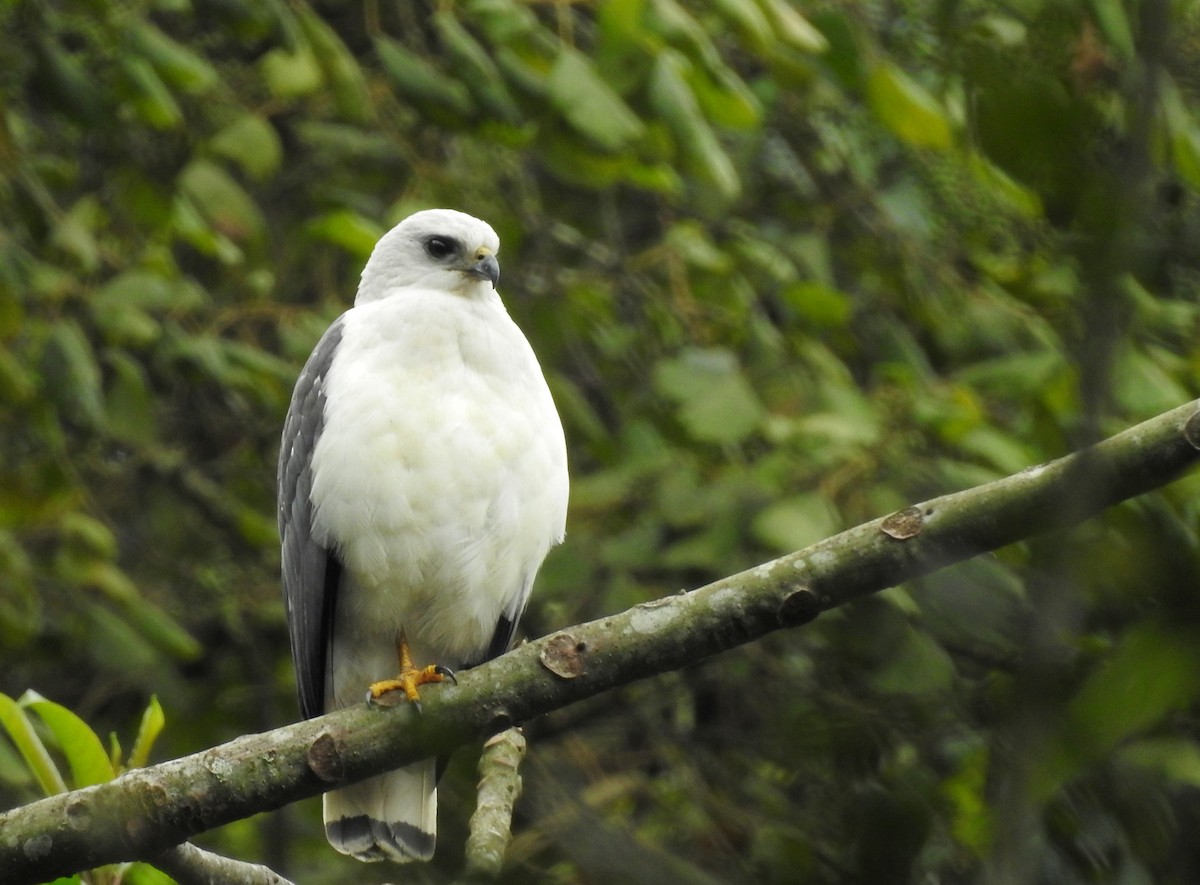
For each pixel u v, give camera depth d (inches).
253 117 438.9
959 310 471.8
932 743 304.2
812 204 520.1
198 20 499.2
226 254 435.8
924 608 237.5
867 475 410.9
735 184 442.0
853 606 329.1
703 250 477.1
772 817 352.5
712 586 230.8
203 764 230.7
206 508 498.6
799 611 225.5
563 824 189.0
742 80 508.1
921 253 482.9
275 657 493.4
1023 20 176.4
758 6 385.1
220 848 448.8
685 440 439.2
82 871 226.2
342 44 457.4
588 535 443.5
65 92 416.2
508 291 499.2
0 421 463.8
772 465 417.7
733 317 475.8
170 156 478.0
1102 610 121.6
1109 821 246.1
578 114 384.5
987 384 413.7
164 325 460.4
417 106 425.4
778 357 459.5
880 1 435.5
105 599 456.8
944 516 219.9
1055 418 393.1
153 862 229.1
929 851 264.7
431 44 533.6
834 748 190.4
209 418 525.0
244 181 514.9
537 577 435.2
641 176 425.4
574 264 534.9
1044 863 252.7
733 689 458.6
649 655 232.4
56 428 440.8
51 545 471.5
